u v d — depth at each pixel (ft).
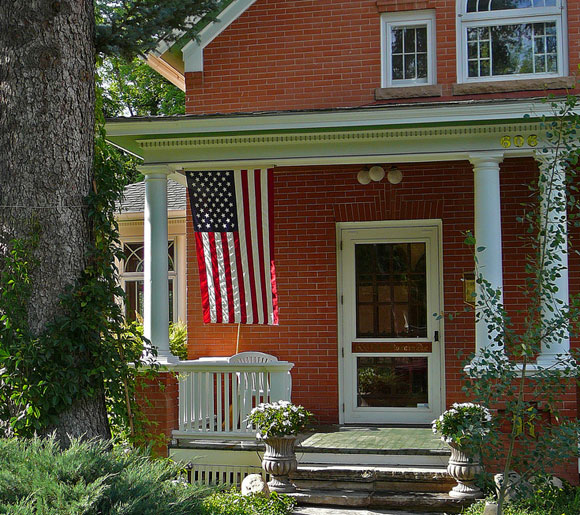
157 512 18.80
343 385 40.01
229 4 40.29
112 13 30.89
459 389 38.47
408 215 39.14
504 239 37.99
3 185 27.63
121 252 29.35
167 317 34.76
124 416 30.04
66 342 26.99
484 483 24.99
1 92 27.76
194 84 40.68
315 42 39.65
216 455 33.96
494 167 32.76
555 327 22.59
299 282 40.32
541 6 37.68
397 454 32.32
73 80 28.14
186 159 34.86
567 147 23.31
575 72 36.96
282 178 40.63
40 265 27.37
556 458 22.33
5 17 27.66
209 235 35.01
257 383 34.27
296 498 30.99
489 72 37.93
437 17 38.32
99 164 29.99
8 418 27.35
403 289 39.81
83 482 18.62
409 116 32.14
